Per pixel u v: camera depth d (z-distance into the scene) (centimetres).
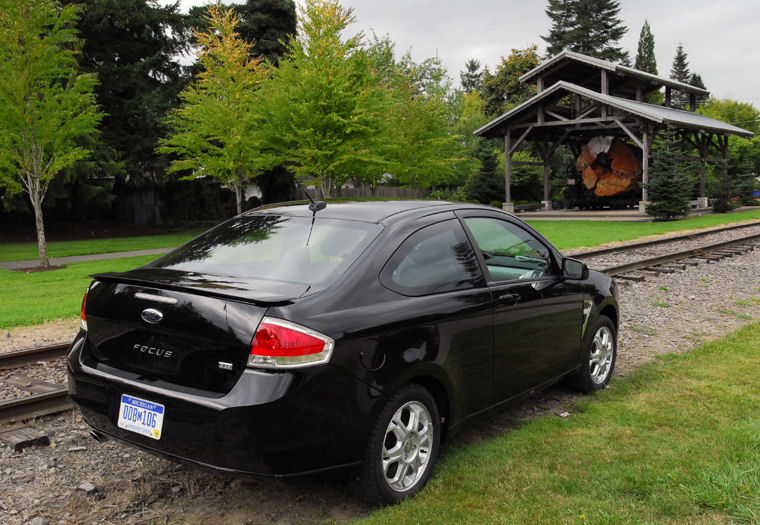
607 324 521
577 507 310
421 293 339
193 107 1983
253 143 2003
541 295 427
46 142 1565
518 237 440
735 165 4325
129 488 347
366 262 322
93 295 337
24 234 2681
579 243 1753
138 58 3155
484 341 372
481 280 382
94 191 2698
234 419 269
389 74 4000
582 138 3862
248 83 1980
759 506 302
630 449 383
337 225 357
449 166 3200
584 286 485
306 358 276
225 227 401
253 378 272
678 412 447
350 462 296
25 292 1094
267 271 329
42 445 407
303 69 1927
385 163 2070
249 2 3628
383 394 302
